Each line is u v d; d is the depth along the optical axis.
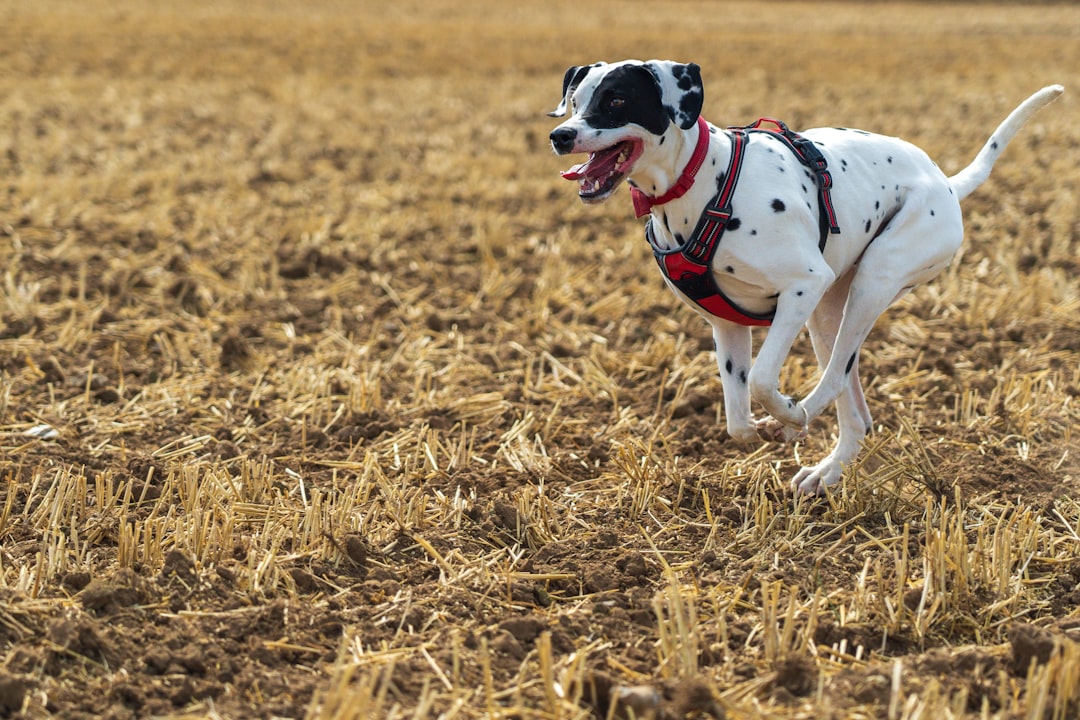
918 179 6.71
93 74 24.88
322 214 14.34
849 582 6.10
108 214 14.00
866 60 30.09
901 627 5.59
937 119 20.53
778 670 5.16
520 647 5.44
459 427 8.41
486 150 17.98
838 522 6.72
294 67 26.88
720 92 23.64
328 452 7.88
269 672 5.24
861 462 6.99
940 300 11.05
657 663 5.35
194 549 6.19
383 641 5.50
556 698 4.95
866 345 10.10
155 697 5.05
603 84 5.82
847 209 6.43
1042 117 20.83
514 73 26.83
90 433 8.23
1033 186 15.62
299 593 5.98
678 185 6.03
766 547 6.43
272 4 42.75
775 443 7.86
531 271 12.44
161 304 11.06
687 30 38.59
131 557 6.07
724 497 7.08
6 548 6.36
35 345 9.84
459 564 6.28
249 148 18.28
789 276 6.12
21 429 8.16
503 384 9.33
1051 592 6.00
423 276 12.09
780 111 21.31
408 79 25.62
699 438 8.09
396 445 7.89
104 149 17.78
